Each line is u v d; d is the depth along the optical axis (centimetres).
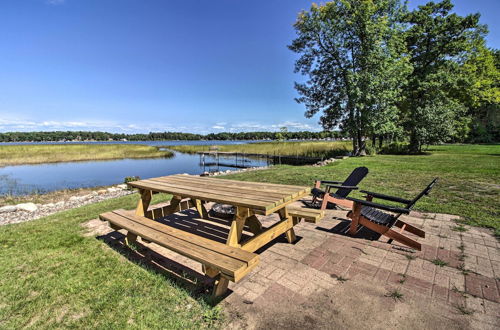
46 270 256
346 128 1661
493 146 2391
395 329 168
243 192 274
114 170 1712
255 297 205
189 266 261
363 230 348
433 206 445
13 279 240
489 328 167
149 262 271
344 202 341
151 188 319
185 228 374
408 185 633
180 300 204
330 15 1590
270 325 174
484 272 235
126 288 221
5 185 1171
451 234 325
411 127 1784
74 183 1234
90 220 429
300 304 195
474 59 2166
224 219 415
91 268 257
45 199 868
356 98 1457
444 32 1705
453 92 1977
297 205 479
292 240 311
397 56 1585
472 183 643
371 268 246
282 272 242
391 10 1606
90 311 194
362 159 1391
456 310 185
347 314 183
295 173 888
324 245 301
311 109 1867
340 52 1627
